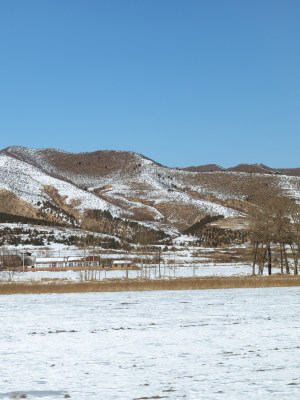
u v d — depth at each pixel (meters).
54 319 29.84
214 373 15.73
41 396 13.46
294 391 13.53
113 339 22.36
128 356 18.59
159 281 73.94
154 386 14.29
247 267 122.06
